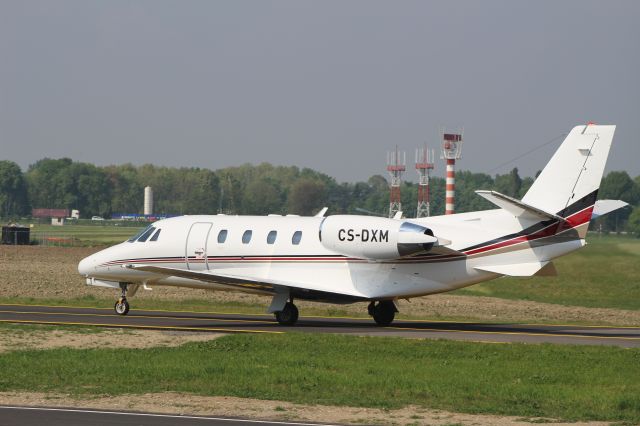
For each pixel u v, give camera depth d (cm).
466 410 3219
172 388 3503
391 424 2986
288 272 5962
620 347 4825
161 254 6316
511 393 3500
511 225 5603
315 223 6009
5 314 6147
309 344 4703
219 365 4009
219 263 6156
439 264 5669
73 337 4938
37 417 2948
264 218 6206
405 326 6019
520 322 6806
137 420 2942
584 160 5516
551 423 3045
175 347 4603
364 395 3441
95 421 2909
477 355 4431
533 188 5597
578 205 5516
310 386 3572
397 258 5669
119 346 4675
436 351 4519
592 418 3120
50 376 3706
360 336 5038
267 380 3675
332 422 2995
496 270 5619
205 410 3133
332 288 5822
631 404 3309
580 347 4738
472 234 5659
